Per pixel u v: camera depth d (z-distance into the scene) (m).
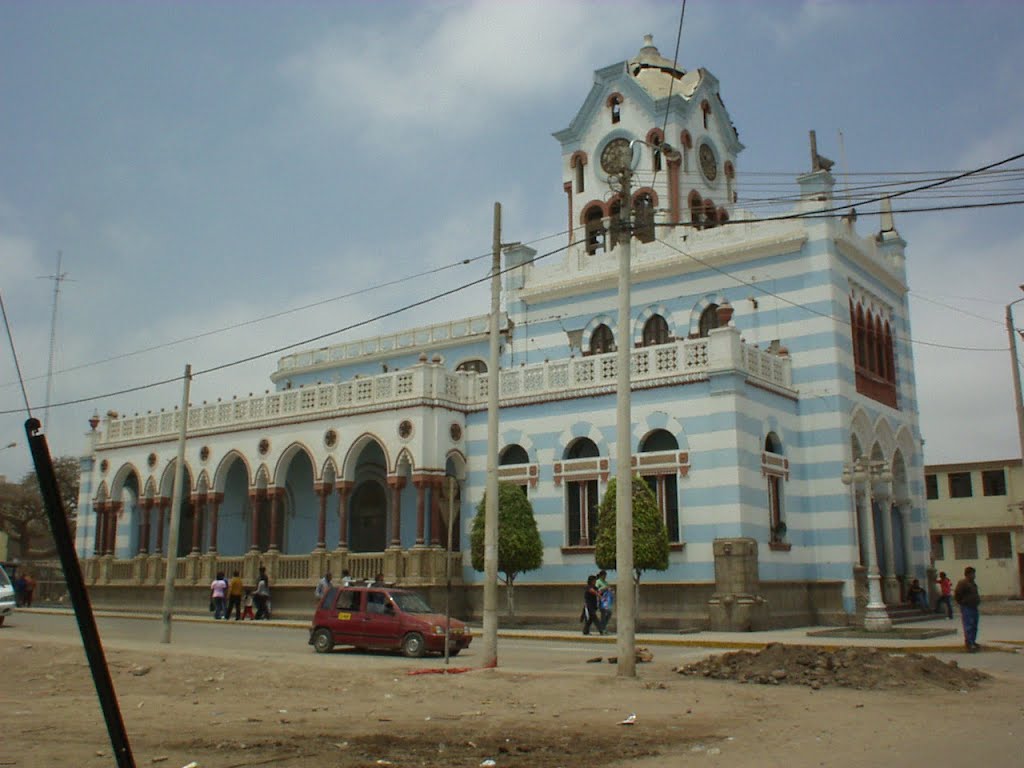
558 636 27.61
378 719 12.84
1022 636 27.36
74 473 74.75
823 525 33.28
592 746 10.88
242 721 12.65
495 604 19.42
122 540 45.84
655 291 37.84
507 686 15.81
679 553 30.70
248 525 43.84
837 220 35.44
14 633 26.86
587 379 33.72
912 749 10.63
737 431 30.27
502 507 32.16
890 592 35.38
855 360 35.75
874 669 16.64
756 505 30.75
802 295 34.78
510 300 41.62
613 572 31.81
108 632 29.84
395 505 34.75
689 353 31.72
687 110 41.50
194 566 40.06
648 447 32.44
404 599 23.48
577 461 33.22
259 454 38.94
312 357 49.62
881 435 37.28
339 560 35.53
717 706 13.92
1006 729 12.01
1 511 74.12
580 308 39.69
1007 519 55.91
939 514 58.06
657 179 40.25
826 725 12.30
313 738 11.34
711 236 37.03
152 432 43.56
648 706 13.93
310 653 23.39
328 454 36.88
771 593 30.67
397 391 35.66
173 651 19.70
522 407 34.97
